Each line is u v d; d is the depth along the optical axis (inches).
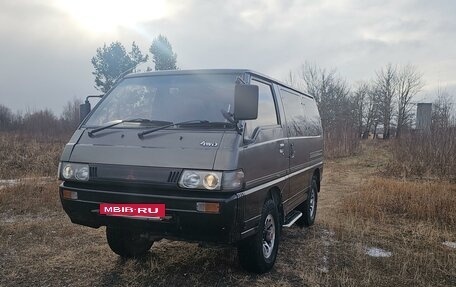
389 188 369.1
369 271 180.1
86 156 156.4
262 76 189.0
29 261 185.5
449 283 172.7
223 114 150.6
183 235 145.3
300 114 245.9
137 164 146.4
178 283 162.1
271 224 180.2
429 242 231.0
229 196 139.3
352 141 935.0
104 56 1542.8
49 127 1533.0
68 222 255.1
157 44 1529.3
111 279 165.9
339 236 238.5
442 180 471.2
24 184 352.8
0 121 1615.4
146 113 170.2
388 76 2324.1
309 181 259.3
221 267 179.3
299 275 174.1
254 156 156.7
